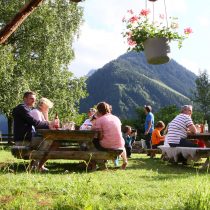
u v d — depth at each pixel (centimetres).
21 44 3112
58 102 3272
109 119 815
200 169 878
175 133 1007
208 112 8744
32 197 421
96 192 456
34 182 505
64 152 764
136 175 697
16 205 377
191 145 985
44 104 923
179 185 551
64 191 446
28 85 3003
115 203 401
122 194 443
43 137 778
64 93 3309
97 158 773
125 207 384
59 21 3231
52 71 3175
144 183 570
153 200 426
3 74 2739
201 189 395
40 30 3072
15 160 968
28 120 782
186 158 939
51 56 3147
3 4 3027
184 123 1005
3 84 2842
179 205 386
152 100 17075
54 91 3225
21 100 2945
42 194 440
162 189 505
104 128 805
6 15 2984
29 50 3111
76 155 770
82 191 443
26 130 786
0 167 710
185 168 911
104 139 802
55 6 3275
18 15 238
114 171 767
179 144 998
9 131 3509
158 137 1374
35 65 3130
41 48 3131
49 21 3077
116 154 780
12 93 2878
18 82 2923
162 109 5741
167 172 789
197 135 985
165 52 617
